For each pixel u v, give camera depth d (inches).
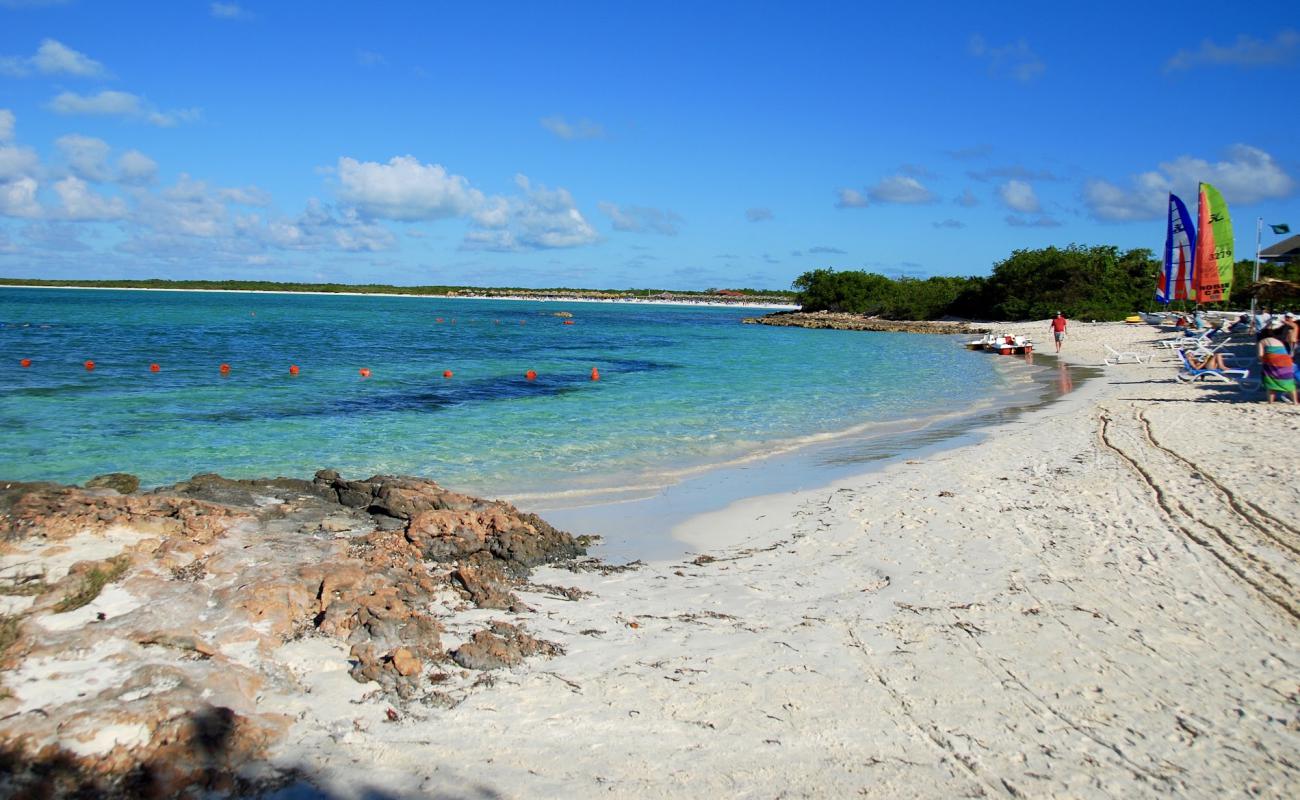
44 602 215.8
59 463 515.8
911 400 896.9
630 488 482.6
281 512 360.5
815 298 3774.6
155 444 584.1
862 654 246.7
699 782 178.5
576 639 253.6
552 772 179.9
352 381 1015.0
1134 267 2733.8
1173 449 531.8
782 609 285.7
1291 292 1282.0
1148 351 1412.4
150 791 161.5
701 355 1590.8
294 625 234.2
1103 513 394.3
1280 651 246.7
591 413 781.3
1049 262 2719.0
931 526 386.3
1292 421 610.2
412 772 176.9
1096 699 219.1
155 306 3511.3
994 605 285.1
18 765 159.8
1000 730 203.5
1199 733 202.8
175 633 211.8
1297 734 202.1
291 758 178.4
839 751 193.2
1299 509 386.6
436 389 963.3
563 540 358.9
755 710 211.2
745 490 477.4
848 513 417.7
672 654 244.1
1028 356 1455.5
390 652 226.8
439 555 321.4
